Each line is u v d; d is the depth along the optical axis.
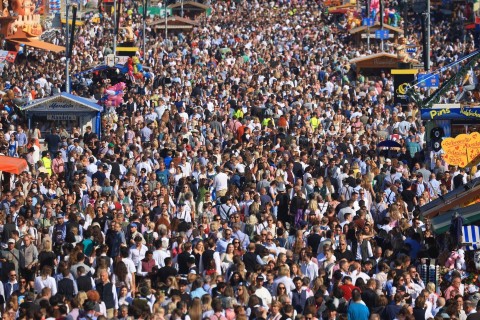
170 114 95.69
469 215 57.97
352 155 81.06
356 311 51.00
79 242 60.31
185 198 70.06
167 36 183.38
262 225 64.88
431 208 62.75
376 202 70.06
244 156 79.38
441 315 50.47
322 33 186.62
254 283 53.56
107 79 115.06
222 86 115.00
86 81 119.75
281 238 63.53
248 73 129.25
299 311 53.94
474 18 192.75
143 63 139.25
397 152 84.06
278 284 52.53
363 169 79.81
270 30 187.25
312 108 102.06
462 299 52.12
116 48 141.88
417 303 51.53
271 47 161.88
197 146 82.50
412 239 61.56
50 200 66.38
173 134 89.31
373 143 83.81
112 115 96.06
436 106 84.62
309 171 77.25
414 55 140.62
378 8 189.50
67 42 110.62
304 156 78.62
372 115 96.81
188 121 92.75
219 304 49.97
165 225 63.25
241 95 109.38
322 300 52.75
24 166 72.31
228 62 146.38
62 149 81.88
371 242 61.47
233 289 53.25
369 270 57.12
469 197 61.03
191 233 64.19
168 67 128.62
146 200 70.06
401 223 63.16
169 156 79.50
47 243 59.66
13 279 57.50
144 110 96.88
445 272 58.25
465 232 57.81
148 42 171.38
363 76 130.88
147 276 56.97
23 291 55.97
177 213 68.00
